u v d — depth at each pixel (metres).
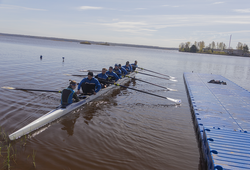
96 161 4.70
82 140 5.66
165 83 16.34
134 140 5.86
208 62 51.56
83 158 4.79
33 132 5.98
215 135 5.00
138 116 7.90
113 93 11.52
